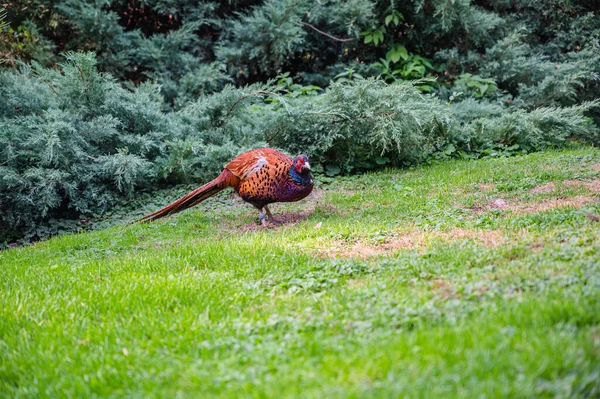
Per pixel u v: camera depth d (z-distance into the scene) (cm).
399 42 1516
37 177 937
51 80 1114
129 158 977
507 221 698
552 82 1365
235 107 1155
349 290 509
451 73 1473
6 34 1368
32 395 389
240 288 548
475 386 321
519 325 388
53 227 977
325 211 891
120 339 450
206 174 1084
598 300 407
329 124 1115
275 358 388
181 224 886
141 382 384
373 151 1134
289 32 1410
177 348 427
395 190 984
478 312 420
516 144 1230
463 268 532
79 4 1359
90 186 1001
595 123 1479
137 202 1052
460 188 946
